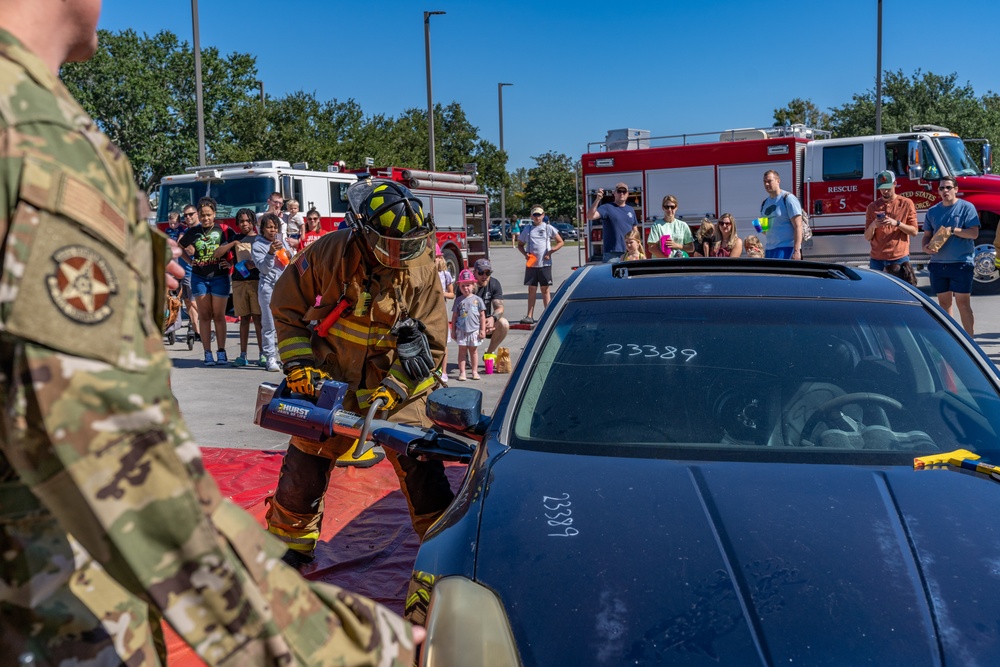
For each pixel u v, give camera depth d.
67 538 1.36
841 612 1.98
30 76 1.24
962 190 16.11
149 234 1.32
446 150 50.03
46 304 1.13
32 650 1.35
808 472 2.61
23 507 1.32
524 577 2.17
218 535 1.23
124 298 1.21
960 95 44.94
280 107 35.22
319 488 4.09
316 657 1.30
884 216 10.27
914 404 2.92
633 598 2.06
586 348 3.19
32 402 1.12
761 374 3.02
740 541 2.23
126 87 46.44
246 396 8.81
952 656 1.86
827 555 2.17
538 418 2.96
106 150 1.28
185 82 48.94
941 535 2.25
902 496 2.45
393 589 4.14
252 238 10.62
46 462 1.15
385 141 40.06
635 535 2.28
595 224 18.73
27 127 1.19
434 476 3.91
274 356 10.35
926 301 3.38
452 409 3.12
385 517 5.01
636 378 3.04
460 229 21.03
